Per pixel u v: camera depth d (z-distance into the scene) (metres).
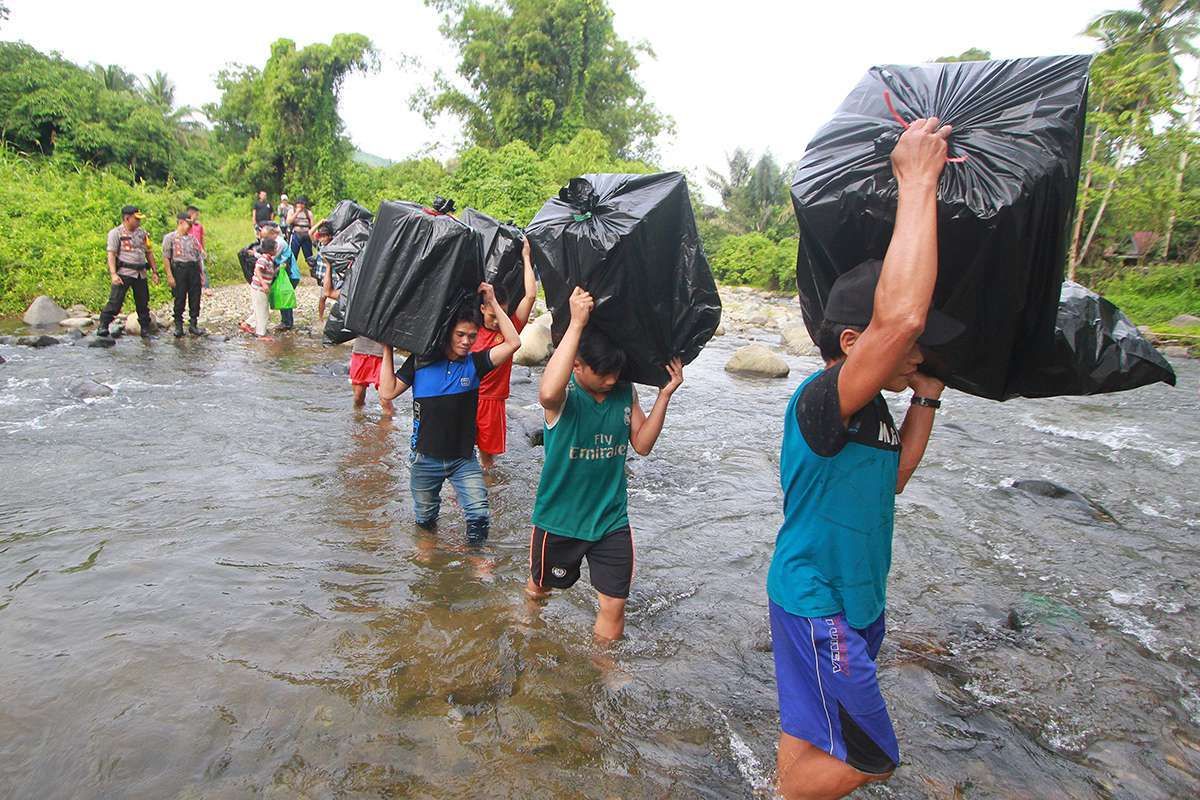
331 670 3.12
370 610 3.64
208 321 13.08
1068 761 2.84
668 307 3.26
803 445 2.21
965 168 2.10
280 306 12.30
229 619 3.47
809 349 13.62
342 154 30.14
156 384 8.30
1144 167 21.28
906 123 2.23
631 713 2.98
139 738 2.64
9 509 4.71
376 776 2.54
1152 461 6.96
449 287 4.08
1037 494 5.81
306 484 5.39
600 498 3.35
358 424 7.03
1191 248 22.58
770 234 40.72
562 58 31.28
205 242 18.31
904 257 1.92
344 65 28.73
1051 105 2.14
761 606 3.94
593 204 3.13
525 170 24.00
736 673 3.31
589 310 3.09
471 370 4.36
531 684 3.11
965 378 2.54
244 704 2.86
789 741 2.31
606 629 3.45
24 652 3.13
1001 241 2.10
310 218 15.98
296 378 8.91
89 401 7.43
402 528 4.71
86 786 2.43
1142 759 2.87
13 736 2.62
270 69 28.70
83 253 13.73
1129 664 3.53
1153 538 5.09
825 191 2.29
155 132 30.73
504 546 4.53
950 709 3.11
